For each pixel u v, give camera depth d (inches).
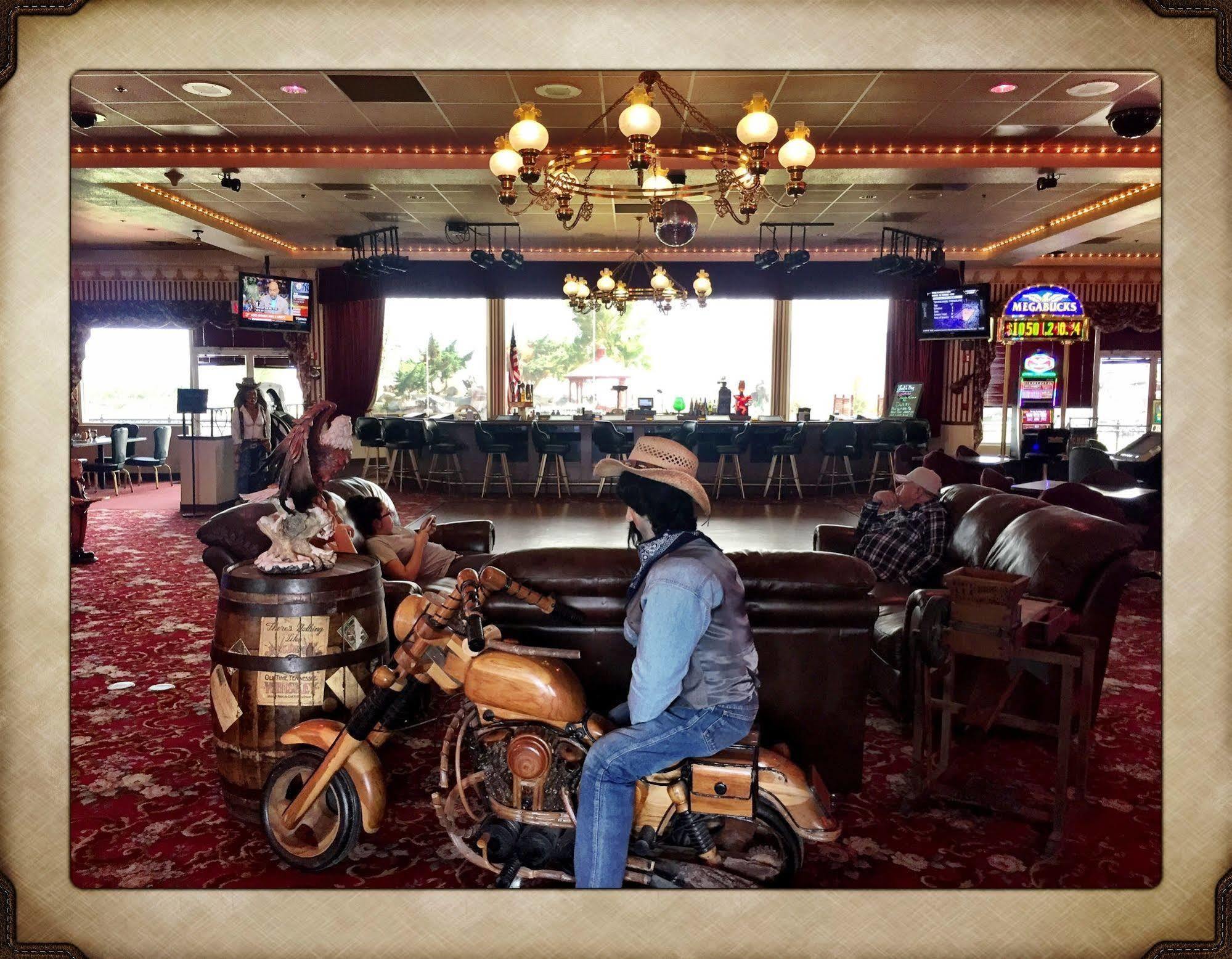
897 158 285.4
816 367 524.4
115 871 84.9
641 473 73.6
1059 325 415.5
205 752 114.8
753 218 379.9
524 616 93.2
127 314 496.7
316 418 99.0
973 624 92.1
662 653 67.9
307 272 501.0
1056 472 350.3
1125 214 333.1
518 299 473.1
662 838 77.9
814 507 389.4
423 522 137.6
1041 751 116.7
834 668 96.5
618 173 296.7
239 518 122.7
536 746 74.0
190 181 313.0
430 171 295.3
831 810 78.3
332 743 83.2
